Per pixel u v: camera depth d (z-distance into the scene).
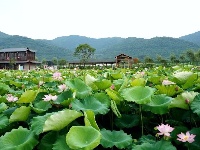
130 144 2.32
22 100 3.31
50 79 6.64
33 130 2.41
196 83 4.05
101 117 3.05
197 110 2.45
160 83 4.71
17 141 2.37
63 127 2.35
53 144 2.17
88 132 2.07
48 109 3.14
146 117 2.98
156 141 2.38
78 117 2.57
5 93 4.81
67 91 3.38
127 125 2.85
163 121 3.06
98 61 60.88
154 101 2.90
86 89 3.58
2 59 65.56
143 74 6.11
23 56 64.62
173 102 2.68
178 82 4.22
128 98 2.84
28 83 6.17
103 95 3.18
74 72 10.21
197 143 2.27
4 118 2.89
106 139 2.32
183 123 2.92
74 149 2.00
